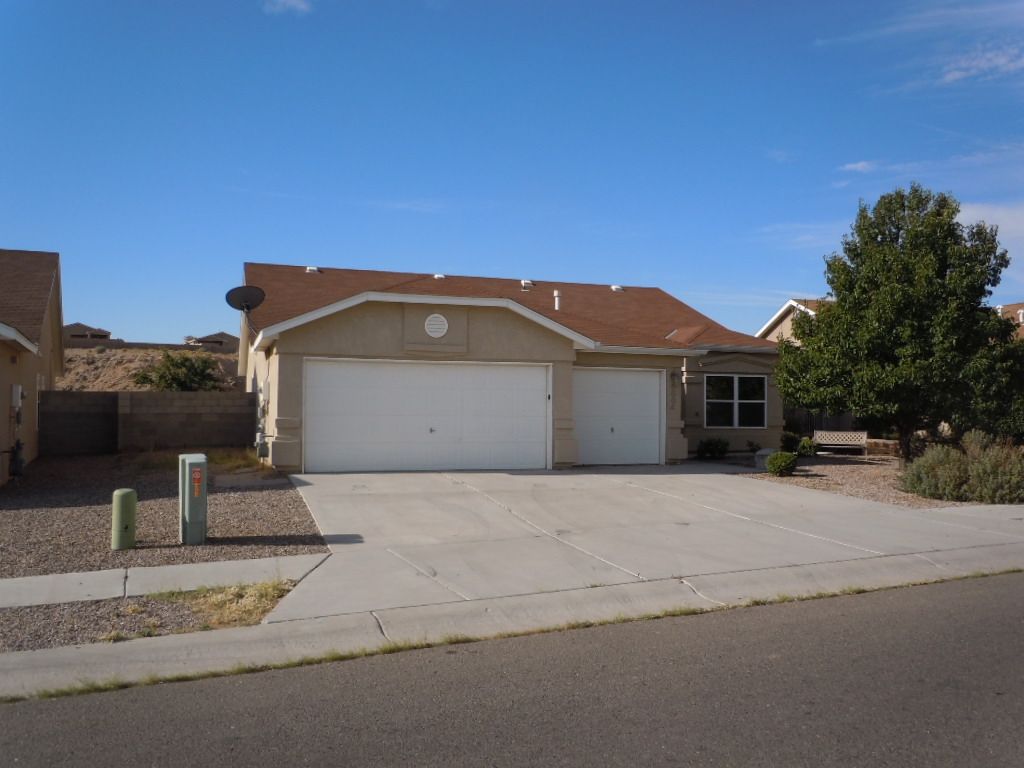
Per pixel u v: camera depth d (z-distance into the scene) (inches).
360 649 260.1
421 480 601.9
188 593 310.3
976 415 666.8
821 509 522.0
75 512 467.5
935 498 575.2
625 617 299.7
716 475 682.2
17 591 309.3
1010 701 215.0
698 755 182.7
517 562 368.5
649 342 775.1
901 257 676.1
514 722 202.1
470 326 673.6
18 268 791.7
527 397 695.1
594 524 458.0
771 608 314.8
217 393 853.8
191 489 388.5
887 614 305.4
